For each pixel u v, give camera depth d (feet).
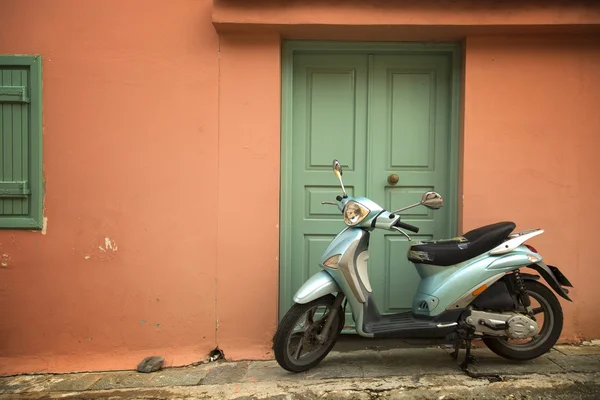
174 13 10.81
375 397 8.63
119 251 10.80
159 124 10.82
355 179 11.86
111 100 10.75
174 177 10.85
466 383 9.05
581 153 11.19
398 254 11.87
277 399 8.64
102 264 10.79
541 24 10.43
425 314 9.63
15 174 10.64
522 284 9.68
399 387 8.94
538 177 11.18
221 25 10.42
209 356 10.82
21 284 10.68
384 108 11.85
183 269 10.87
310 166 11.86
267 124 10.92
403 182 11.86
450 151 11.67
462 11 10.43
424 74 11.89
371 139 11.84
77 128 10.72
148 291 10.83
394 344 11.35
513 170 11.18
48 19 10.64
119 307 10.80
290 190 11.46
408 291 11.87
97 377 10.07
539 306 11.16
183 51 10.83
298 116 11.82
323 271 9.60
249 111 10.91
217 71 10.87
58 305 10.73
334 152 11.86
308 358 9.69
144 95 10.80
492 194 11.15
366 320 9.53
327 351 9.86
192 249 10.88
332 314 9.54
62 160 10.71
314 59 11.82
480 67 11.14
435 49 11.57
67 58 10.68
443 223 11.86
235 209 10.91
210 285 10.88
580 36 11.10
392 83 11.88
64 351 10.73
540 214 11.18
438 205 8.87
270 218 10.92
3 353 10.66
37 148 10.62
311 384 9.15
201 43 10.84
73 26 10.68
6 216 10.67
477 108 11.14
